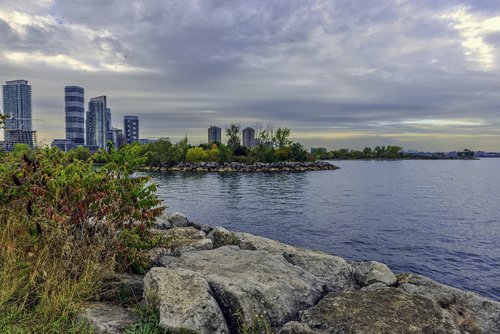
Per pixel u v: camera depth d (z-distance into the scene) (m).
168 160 102.06
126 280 5.50
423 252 18.92
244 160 112.06
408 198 43.00
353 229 24.12
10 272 4.64
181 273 5.17
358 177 81.69
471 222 27.53
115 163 6.17
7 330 3.90
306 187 54.97
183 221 12.71
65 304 4.41
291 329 4.58
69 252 5.00
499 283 14.59
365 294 5.64
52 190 5.44
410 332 4.62
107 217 5.71
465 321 5.65
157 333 4.17
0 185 5.50
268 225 25.19
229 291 5.09
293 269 6.59
